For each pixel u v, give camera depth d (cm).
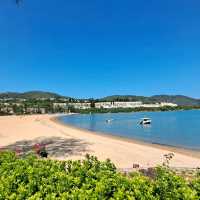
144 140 4397
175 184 586
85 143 3425
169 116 15738
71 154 2527
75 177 670
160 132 5991
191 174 1393
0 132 4991
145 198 545
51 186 606
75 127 7356
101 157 2394
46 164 811
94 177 675
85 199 532
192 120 11081
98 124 9144
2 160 884
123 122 10312
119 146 3212
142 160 2278
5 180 631
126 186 587
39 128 6331
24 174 677
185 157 2591
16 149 2770
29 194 575
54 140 3750
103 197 543
